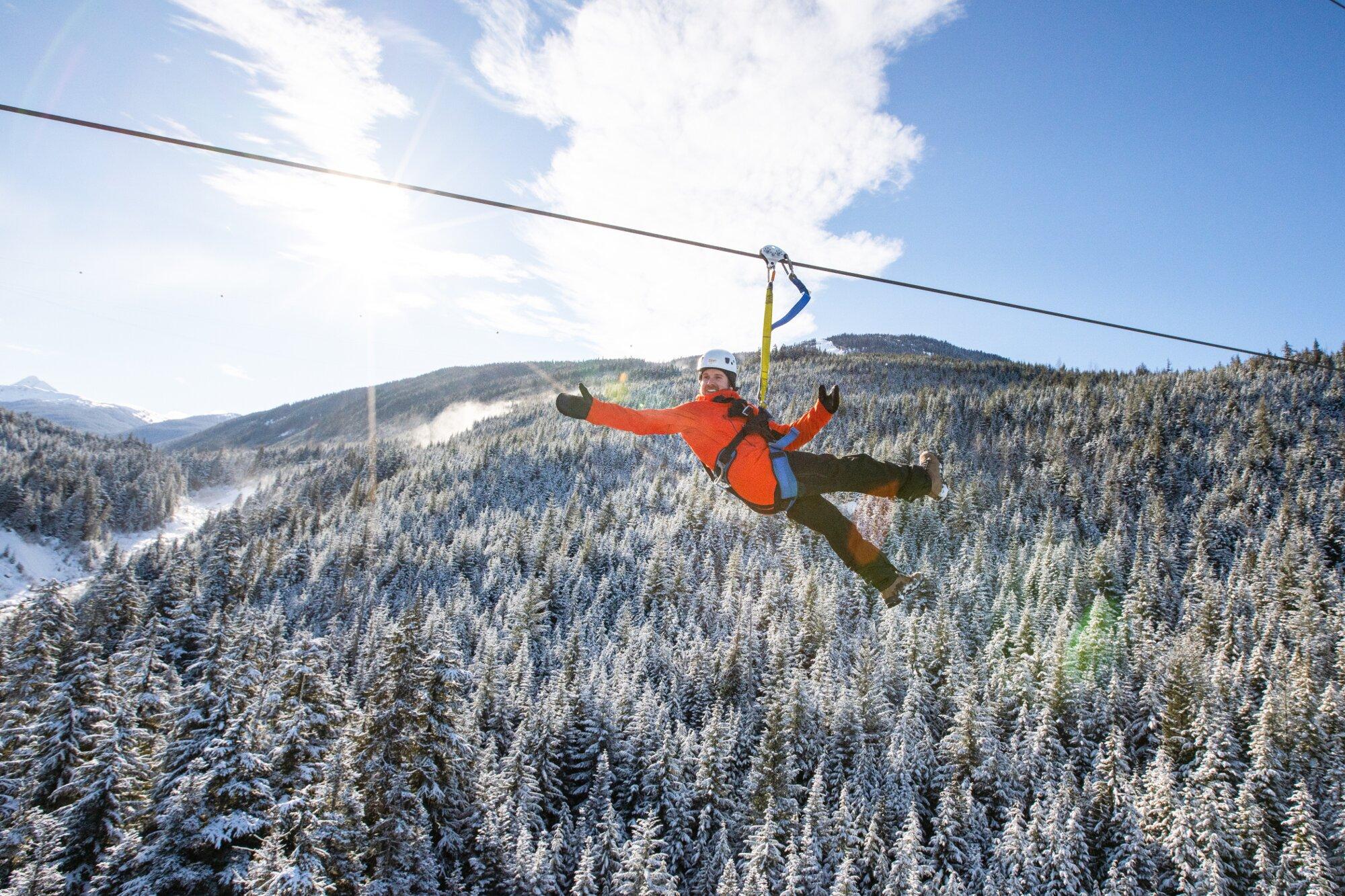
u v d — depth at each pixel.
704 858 45.38
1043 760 52.78
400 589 111.50
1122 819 45.28
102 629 62.78
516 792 44.56
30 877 24.91
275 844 23.25
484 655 58.25
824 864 42.94
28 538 154.62
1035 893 41.12
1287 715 56.31
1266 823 45.84
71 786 28.02
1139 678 68.62
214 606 78.19
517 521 128.12
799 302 6.00
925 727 57.25
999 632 75.06
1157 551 108.38
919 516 117.06
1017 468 171.50
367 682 61.75
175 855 24.06
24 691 37.75
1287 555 98.38
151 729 36.03
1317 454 156.25
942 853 45.16
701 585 101.56
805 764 52.47
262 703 28.69
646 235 5.87
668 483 169.62
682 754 51.19
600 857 39.66
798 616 79.62
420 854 28.17
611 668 76.25
